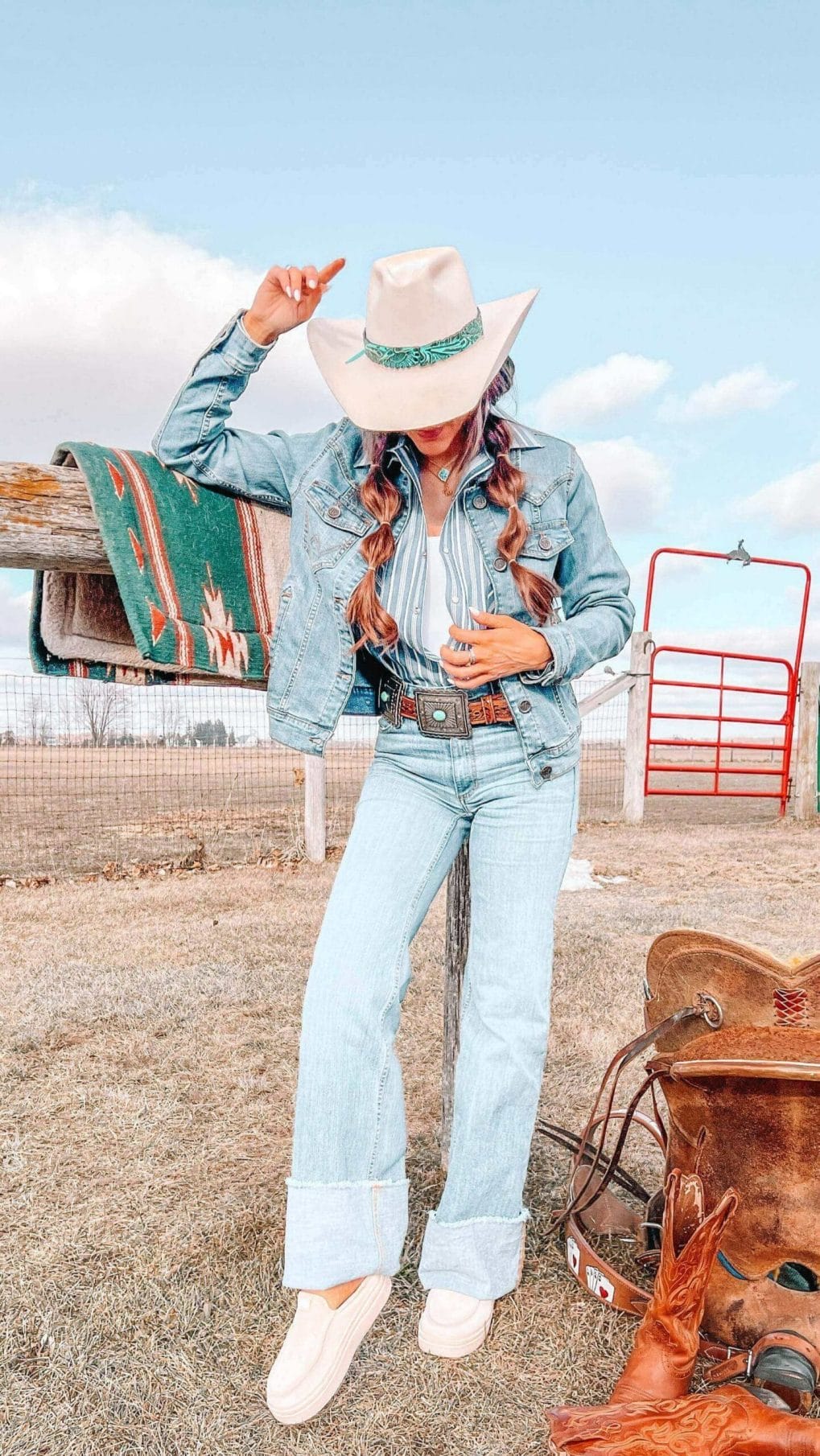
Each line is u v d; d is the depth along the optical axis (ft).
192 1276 6.77
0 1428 5.23
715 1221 4.93
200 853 26.71
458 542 6.28
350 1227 5.65
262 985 14.53
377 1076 5.90
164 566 6.82
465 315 5.79
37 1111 9.87
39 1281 6.70
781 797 39.22
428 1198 7.95
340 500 6.59
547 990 6.31
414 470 6.26
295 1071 11.03
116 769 42.42
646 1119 7.09
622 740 37.96
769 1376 4.88
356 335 6.99
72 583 7.36
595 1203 7.27
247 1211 7.72
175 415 7.00
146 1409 5.40
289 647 6.74
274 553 7.80
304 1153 5.71
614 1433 4.46
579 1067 11.05
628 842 31.37
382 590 6.37
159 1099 10.20
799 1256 5.11
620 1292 6.09
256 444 7.28
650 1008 6.11
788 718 39.11
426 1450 5.08
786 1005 5.28
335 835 31.94
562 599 6.95
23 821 35.55
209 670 7.04
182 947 16.97
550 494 6.50
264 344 6.98
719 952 5.45
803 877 24.49
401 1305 6.54
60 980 14.82
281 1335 6.10
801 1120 4.98
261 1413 5.38
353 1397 5.53
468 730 6.26
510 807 6.33
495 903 6.31
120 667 7.66
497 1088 6.04
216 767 44.65
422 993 14.16
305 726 6.68
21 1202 7.92
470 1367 5.81
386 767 6.70
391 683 6.68
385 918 6.16
